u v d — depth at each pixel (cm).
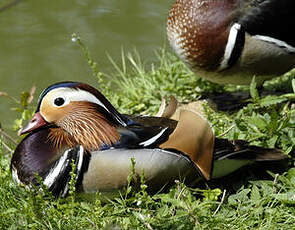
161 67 1130
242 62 924
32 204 653
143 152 696
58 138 728
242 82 972
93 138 724
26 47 1316
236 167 769
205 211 668
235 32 898
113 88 1138
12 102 1140
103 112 741
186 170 720
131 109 1002
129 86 1091
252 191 713
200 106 1016
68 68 1234
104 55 1267
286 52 923
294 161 805
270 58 924
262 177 792
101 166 695
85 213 686
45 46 1317
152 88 1058
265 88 1073
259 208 690
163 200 664
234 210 699
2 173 762
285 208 695
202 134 710
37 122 747
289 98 1002
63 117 739
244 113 914
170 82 1069
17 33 1370
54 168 705
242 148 747
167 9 1436
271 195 705
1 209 704
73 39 972
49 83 1184
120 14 1431
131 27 1372
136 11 1439
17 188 718
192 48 938
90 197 719
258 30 900
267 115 823
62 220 673
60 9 1471
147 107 1031
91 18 1423
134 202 705
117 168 693
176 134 710
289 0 902
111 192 711
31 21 1420
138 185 706
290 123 796
